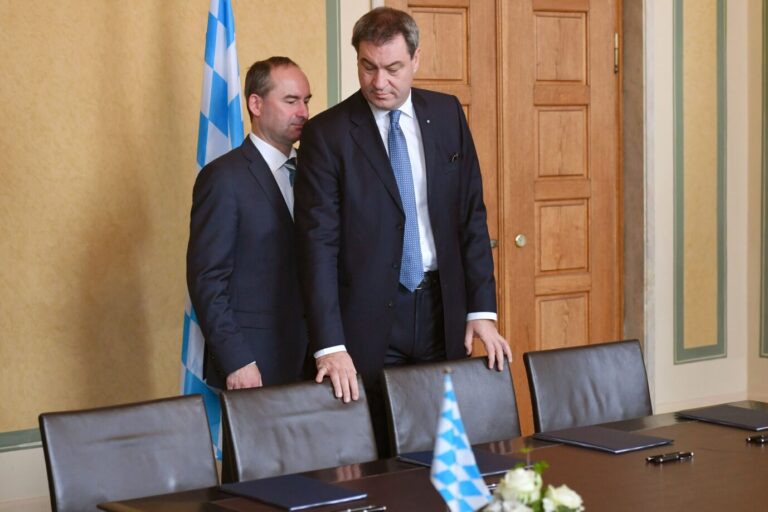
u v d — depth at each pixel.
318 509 2.32
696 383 6.28
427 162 3.39
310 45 4.99
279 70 3.70
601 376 3.46
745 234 6.44
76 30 4.48
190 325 4.19
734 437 2.96
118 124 4.58
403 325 3.43
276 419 2.92
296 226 3.43
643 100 5.89
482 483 1.78
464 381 3.25
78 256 4.53
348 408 3.04
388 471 2.66
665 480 2.53
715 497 2.39
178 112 4.71
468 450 1.78
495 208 5.64
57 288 4.50
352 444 3.01
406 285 3.42
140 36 4.61
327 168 3.37
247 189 3.65
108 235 4.59
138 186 4.63
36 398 4.48
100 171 4.55
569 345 5.90
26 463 4.46
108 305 4.60
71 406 4.54
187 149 4.73
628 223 6.02
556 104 5.76
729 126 6.31
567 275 5.88
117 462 2.65
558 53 5.75
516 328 5.73
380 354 3.40
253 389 2.92
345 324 3.41
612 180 5.98
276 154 3.77
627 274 6.05
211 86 4.30
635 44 5.89
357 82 5.12
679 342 6.19
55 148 4.46
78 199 4.52
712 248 6.29
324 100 5.04
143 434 2.71
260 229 3.66
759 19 6.30
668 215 6.09
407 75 3.25
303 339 3.75
